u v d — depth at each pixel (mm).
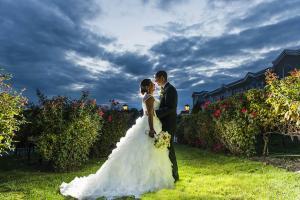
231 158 11734
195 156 13742
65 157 10117
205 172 9148
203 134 16484
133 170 6926
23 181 8336
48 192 6961
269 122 11117
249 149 11703
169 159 7328
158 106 7617
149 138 7117
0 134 7102
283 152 12656
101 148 13789
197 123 17312
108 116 14023
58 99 10664
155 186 6898
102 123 12992
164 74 7750
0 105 7203
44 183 7926
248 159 11211
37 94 10523
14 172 10289
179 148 19516
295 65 24109
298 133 10367
